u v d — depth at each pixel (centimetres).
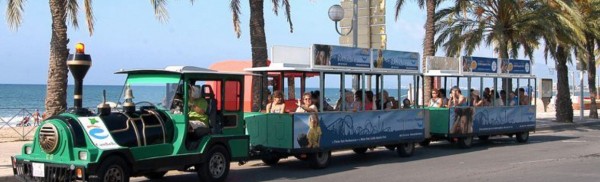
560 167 1305
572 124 2744
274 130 1260
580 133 2419
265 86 1385
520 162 1405
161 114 1016
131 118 968
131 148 938
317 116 1284
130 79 1087
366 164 1388
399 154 1538
